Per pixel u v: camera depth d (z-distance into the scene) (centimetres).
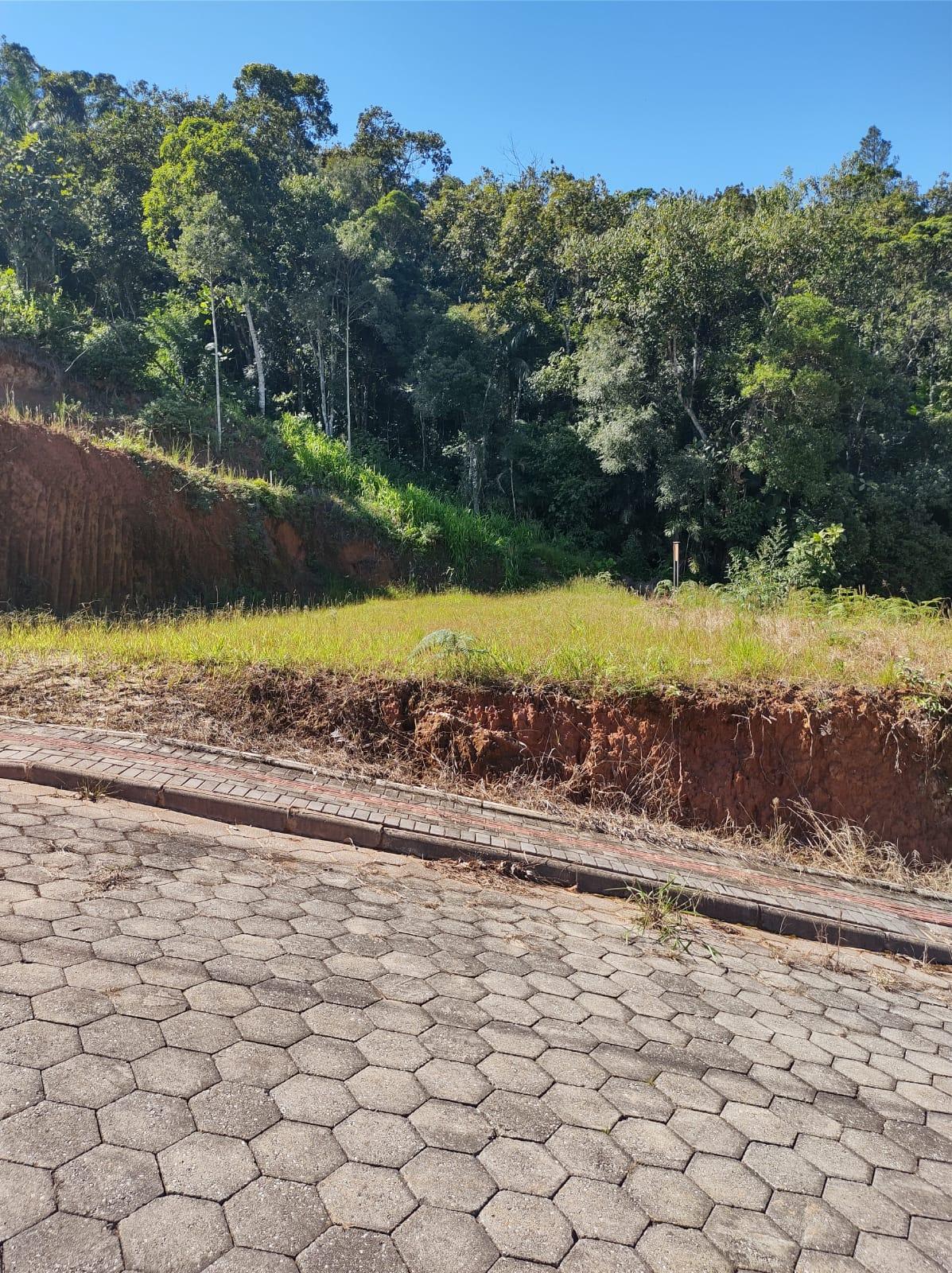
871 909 503
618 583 2486
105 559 1557
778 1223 226
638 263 2694
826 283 2769
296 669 656
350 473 2611
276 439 2608
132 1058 247
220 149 2788
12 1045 244
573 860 482
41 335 2380
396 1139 233
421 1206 209
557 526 3155
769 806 614
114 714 584
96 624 938
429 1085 261
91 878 365
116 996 278
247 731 597
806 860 577
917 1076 325
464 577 2456
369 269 3036
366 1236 196
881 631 790
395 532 2397
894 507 2684
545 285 3741
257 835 457
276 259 2959
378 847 469
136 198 3228
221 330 3189
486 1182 221
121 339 2542
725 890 484
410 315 3328
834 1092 302
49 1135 211
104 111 4006
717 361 2647
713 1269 205
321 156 4372
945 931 489
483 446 3148
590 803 597
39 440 1494
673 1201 227
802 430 2430
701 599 1384
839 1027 359
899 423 3042
